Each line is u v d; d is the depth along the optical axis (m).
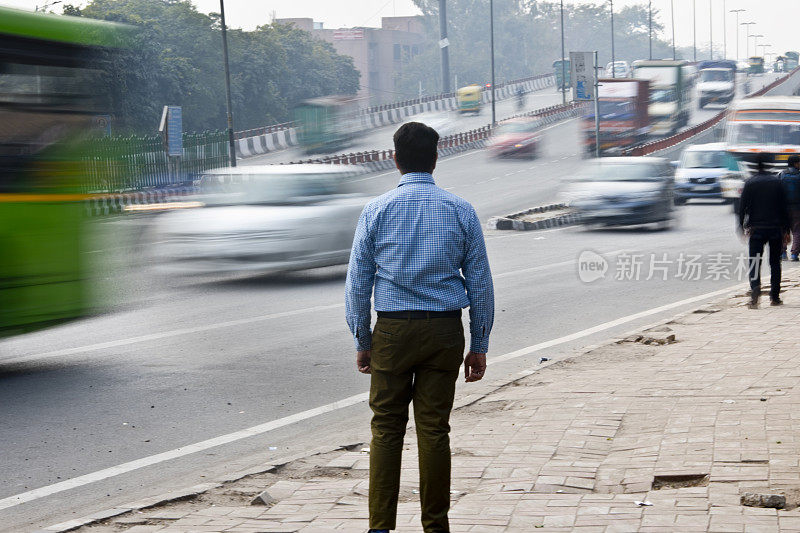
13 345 21.14
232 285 29.73
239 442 14.09
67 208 18.84
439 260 8.64
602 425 13.52
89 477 12.48
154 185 80.38
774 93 159.25
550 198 68.19
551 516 9.71
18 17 17.84
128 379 17.92
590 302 27.34
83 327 23.30
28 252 18.06
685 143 109.06
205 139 93.00
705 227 48.91
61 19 18.86
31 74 18.12
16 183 17.86
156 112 112.44
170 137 76.88
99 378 18.00
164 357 19.88
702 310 24.33
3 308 17.67
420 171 8.87
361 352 9.02
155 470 12.79
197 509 10.84
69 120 18.89
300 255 28.92
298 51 169.25
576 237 45.62
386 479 8.85
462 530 9.41
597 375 17.08
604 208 46.69
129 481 12.34
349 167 32.72
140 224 55.06
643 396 15.12
